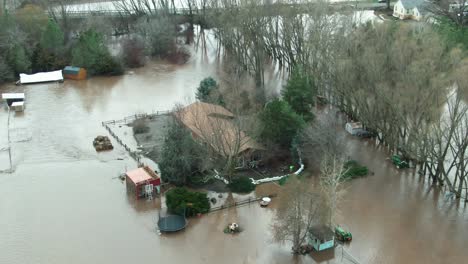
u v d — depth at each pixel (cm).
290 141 8156
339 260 6031
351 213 6950
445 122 7338
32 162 8325
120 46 13962
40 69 12700
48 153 8631
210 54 14362
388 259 6050
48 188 7581
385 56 8181
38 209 7062
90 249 6259
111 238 6469
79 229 6644
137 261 6056
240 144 7475
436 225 6694
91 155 8550
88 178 7850
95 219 6850
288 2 12369
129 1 18738
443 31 11250
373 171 8025
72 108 10575
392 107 7838
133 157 8462
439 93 7206
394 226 6675
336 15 11000
